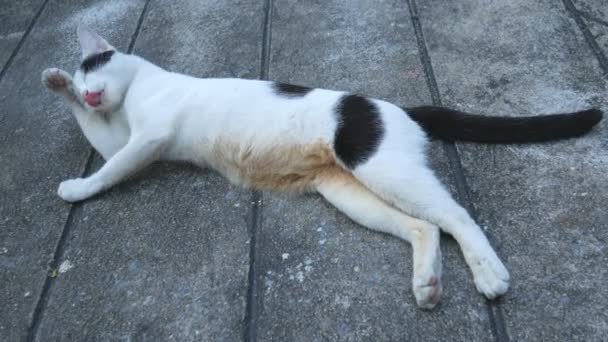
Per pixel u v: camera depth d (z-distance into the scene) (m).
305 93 0.73
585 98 0.80
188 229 0.72
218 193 0.76
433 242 0.62
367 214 0.67
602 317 0.56
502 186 0.70
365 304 0.60
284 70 0.96
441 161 0.74
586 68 0.85
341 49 0.98
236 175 0.77
